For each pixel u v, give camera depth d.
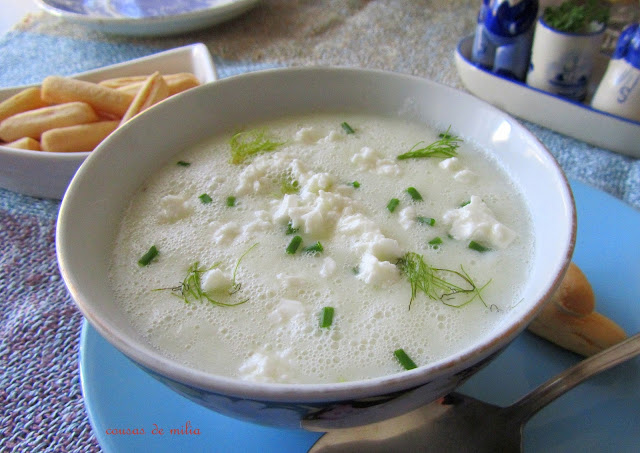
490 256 0.20
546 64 0.35
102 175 0.20
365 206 0.22
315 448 0.17
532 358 0.20
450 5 0.50
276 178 0.23
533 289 0.16
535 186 0.20
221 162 0.24
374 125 0.26
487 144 0.23
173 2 0.48
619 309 0.21
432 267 0.19
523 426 0.18
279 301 0.18
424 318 0.18
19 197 0.31
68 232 0.17
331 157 0.24
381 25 0.47
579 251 0.23
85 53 0.45
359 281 0.19
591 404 0.18
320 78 0.25
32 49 0.45
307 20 0.48
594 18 0.34
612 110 0.33
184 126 0.23
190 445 0.17
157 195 0.22
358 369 0.16
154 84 0.32
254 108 0.25
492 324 0.17
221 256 0.20
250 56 0.43
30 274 0.26
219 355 0.17
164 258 0.20
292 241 0.20
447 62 0.42
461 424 0.18
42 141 0.30
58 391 0.21
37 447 0.19
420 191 0.22
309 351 0.17
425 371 0.13
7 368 0.22
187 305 0.18
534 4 0.35
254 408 0.13
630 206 0.25
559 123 0.35
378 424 0.18
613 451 0.17
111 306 0.17
